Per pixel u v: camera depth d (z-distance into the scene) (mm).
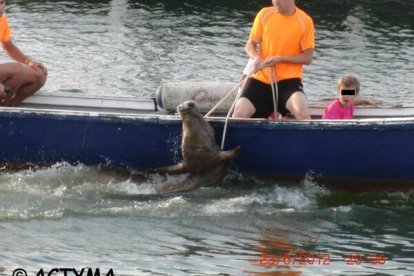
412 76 37625
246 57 39562
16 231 23562
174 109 28078
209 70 37875
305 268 21812
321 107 28969
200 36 42500
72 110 29188
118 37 42125
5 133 26969
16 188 26188
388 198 26406
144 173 26984
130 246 22891
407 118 25453
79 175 26969
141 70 37812
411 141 25562
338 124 25516
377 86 36344
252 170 26609
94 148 26844
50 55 39281
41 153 27125
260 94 26828
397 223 24797
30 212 24766
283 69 26609
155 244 23047
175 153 26562
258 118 26922
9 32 29109
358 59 39656
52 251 22406
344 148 25875
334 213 25281
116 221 24422
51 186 26406
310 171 26422
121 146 26734
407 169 26000
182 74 37438
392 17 46469
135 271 21391
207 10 46906
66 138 26828
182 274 21297
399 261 22359
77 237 23328
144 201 25703
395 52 40844
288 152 26188
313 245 23281
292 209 25422
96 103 29344
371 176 26234
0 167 27531
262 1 48844
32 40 41219
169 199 25891
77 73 37219
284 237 23672
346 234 23953
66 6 46906
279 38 26469
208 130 25781
